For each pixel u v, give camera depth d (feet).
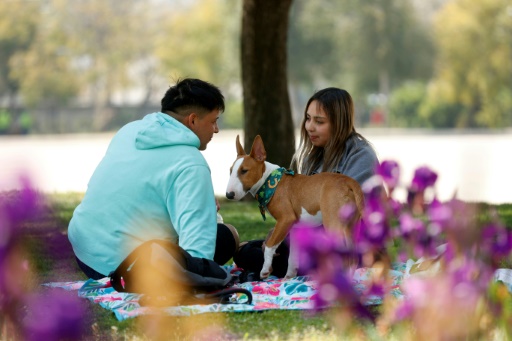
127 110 298.76
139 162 23.89
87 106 298.56
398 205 15.96
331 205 24.76
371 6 261.65
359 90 269.44
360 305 14.88
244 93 58.03
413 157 111.24
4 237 11.88
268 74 57.11
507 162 104.42
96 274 24.70
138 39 318.45
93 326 21.35
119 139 24.80
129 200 23.71
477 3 257.96
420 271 23.06
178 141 24.03
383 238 15.58
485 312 16.07
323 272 13.96
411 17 266.57
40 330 11.56
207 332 20.97
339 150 28.32
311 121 28.60
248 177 25.91
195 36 296.71
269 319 22.30
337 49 264.11
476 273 15.25
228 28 268.00
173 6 333.83
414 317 15.33
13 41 296.51
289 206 25.82
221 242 26.40
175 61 302.66
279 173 26.16
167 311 22.27
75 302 12.44
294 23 263.90
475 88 257.14
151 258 21.57
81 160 114.93
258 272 27.09
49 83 295.28
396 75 267.80
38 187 11.70
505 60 255.29
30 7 296.51
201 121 24.97
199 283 22.40
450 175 83.46
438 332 14.90
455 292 14.80
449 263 15.51
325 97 28.40
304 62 264.31
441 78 259.80
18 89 301.63
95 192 24.17
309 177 25.95
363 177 27.53
